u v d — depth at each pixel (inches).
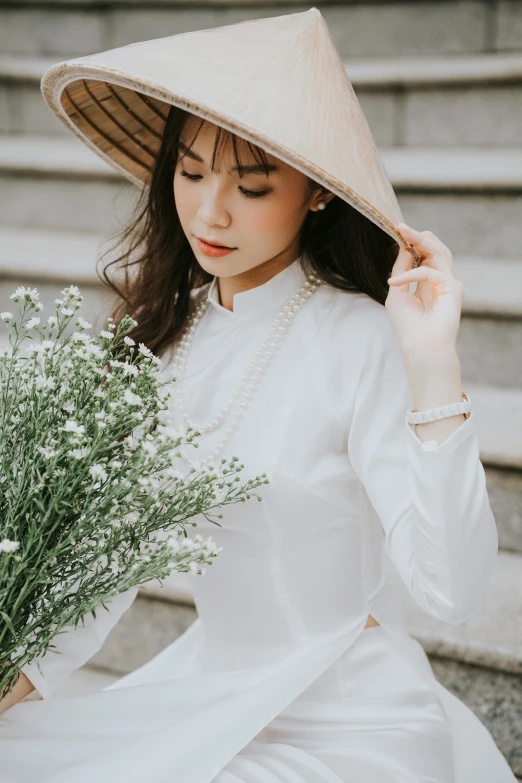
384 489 41.1
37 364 36.0
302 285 46.7
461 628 65.9
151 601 74.4
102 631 47.2
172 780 38.0
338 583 44.9
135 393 36.9
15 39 145.5
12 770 39.5
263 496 43.1
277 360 44.9
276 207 41.9
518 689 63.7
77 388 35.8
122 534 35.9
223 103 36.2
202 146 40.8
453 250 104.9
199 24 136.3
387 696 44.8
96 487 35.5
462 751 51.0
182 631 73.9
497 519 77.7
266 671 43.3
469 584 38.0
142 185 55.9
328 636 45.1
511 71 112.1
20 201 123.9
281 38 40.3
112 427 34.8
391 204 40.9
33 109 137.5
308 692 44.7
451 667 65.6
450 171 103.7
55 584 35.8
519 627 65.8
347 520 44.4
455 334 38.7
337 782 40.6
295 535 43.8
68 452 32.9
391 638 46.9
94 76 39.9
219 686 42.6
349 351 43.4
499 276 95.4
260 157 39.9
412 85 118.0
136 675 52.4
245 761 40.1
